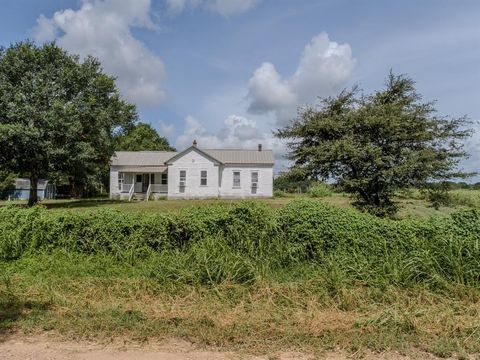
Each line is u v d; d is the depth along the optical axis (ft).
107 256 24.44
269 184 115.34
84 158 90.58
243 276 19.52
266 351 12.98
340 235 22.34
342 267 20.26
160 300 17.87
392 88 42.93
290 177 44.19
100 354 12.74
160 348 13.23
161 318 15.51
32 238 25.70
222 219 24.02
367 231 22.21
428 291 17.88
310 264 22.08
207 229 24.16
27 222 26.11
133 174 127.03
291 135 43.55
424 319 15.20
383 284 18.37
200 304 17.10
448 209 45.68
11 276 21.83
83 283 20.16
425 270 19.12
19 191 156.15
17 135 79.00
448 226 21.72
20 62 87.20
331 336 13.92
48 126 83.15
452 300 17.15
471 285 18.51
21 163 87.40
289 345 13.38
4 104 82.74
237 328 14.56
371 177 40.22
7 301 17.48
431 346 13.16
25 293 18.76
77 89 94.32
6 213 26.89
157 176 127.03
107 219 25.38
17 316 15.78
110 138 103.09
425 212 44.83
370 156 39.70
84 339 13.85
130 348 13.20
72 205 90.22
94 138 97.40
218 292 18.01
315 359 12.49
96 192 166.71
